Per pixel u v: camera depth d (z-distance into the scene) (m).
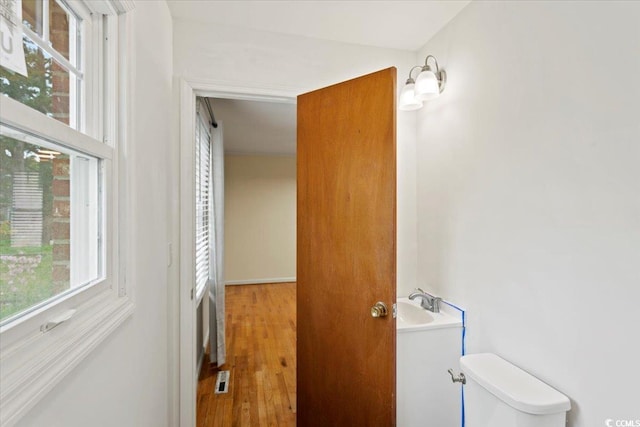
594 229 1.01
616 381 0.94
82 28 0.79
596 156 1.00
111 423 0.83
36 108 0.60
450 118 1.72
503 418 1.12
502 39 1.37
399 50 2.03
